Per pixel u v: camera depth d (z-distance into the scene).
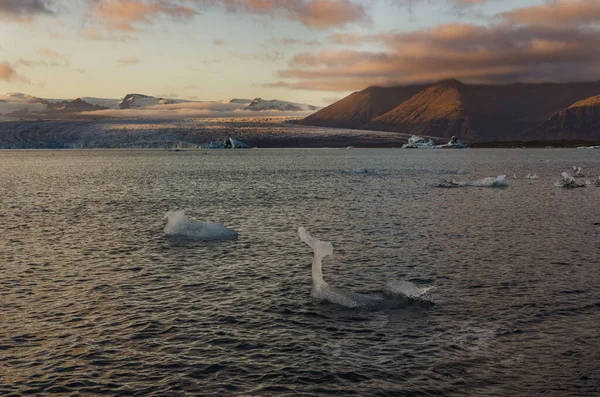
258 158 132.38
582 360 9.34
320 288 13.09
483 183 45.34
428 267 15.96
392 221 25.23
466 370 9.02
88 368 9.19
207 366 9.26
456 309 12.07
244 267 16.25
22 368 9.18
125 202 34.62
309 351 9.84
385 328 10.97
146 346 10.11
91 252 18.45
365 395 8.24
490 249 18.44
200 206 32.12
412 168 82.31
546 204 31.62
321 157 142.50
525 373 8.90
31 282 14.52
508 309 12.00
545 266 15.84
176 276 15.20
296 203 33.22
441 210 29.22
